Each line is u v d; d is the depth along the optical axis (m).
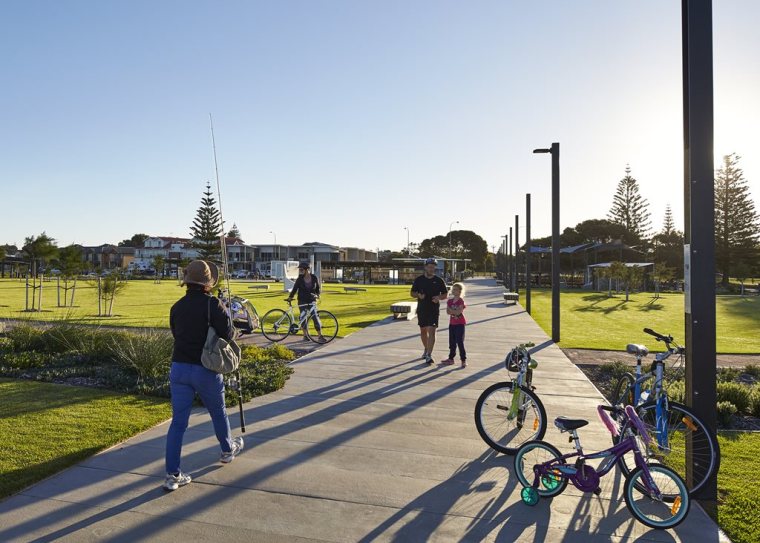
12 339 10.05
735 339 14.55
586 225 95.00
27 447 4.66
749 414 6.50
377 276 70.94
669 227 89.75
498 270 74.56
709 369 3.92
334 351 10.61
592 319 19.94
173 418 4.04
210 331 4.04
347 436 5.23
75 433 5.06
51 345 9.77
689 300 3.99
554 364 9.37
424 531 3.39
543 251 54.28
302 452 4.77
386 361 9.45
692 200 3.93
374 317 18.97
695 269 3.93
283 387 7.35
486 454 4.78
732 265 58.22
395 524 3.48
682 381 6.22
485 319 18.08
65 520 3.46
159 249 109.12
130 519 3.49
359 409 6.23
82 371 7.88
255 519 3.51
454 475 4.30
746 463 4.65
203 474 4.23
